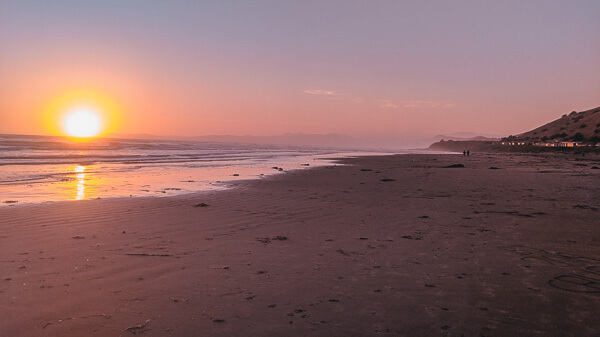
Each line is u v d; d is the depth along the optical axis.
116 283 5.49
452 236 8.39
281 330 4.15
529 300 4.93
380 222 10.00
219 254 6.99
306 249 7.37
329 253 7.10
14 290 5.18
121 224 9.49
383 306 4.76
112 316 4.45
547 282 5.56
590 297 5.03
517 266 6.28
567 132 100.69
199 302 4.86
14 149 47.06
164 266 6.27
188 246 7.52
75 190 16.00
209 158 43.47
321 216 10.86
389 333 4.10
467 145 166.25
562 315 4.51
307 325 4.27
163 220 10.05
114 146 68.69
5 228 8.86
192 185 18.52
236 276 5.82
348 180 22.17
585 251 7.14
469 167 36.09
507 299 4.96
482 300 4.93
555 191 16.55
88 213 10.87
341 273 5.98
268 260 6.64
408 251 7.21
